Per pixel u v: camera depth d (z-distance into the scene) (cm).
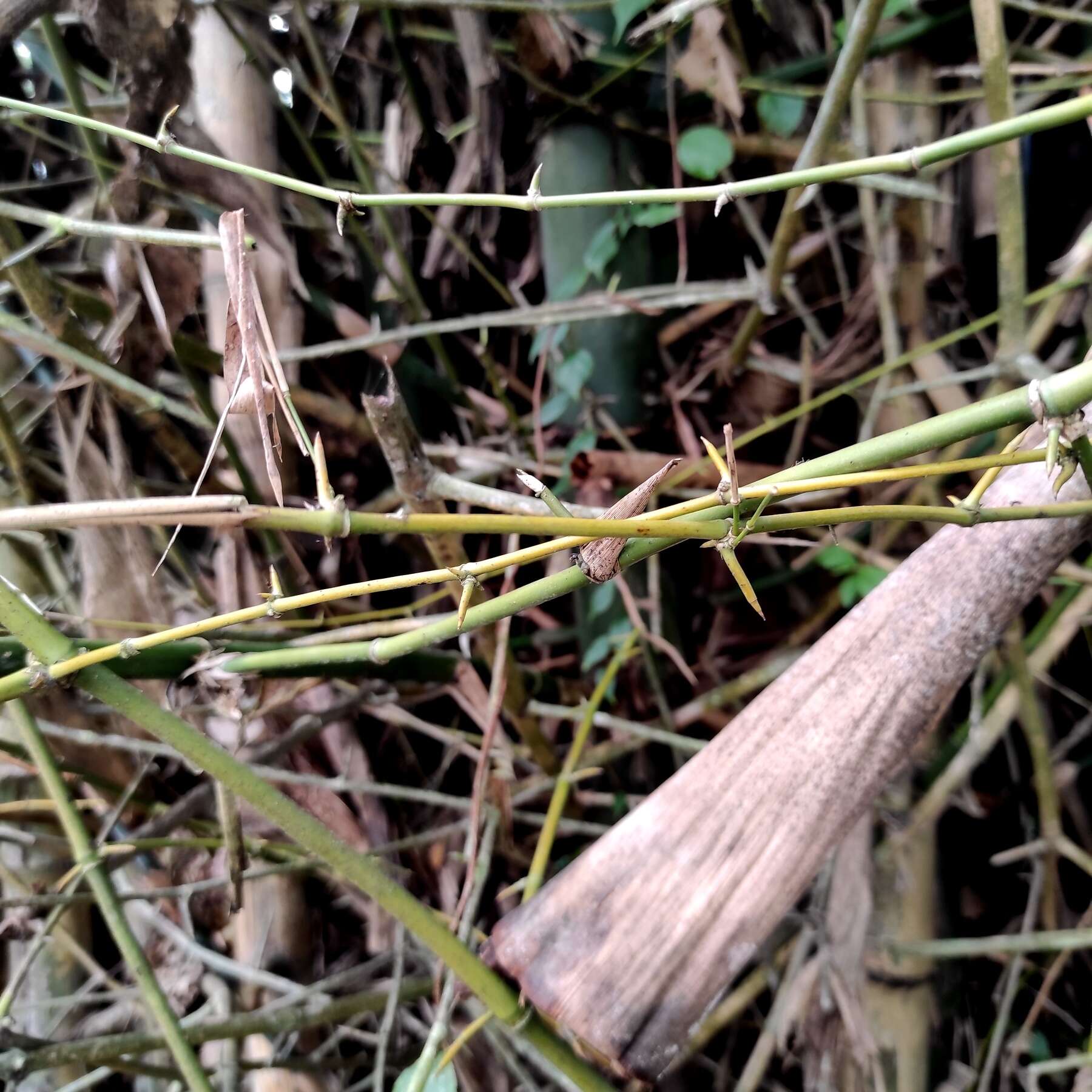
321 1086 49
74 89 41
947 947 42
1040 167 50
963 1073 46
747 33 56
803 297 58
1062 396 25
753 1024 52
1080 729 47
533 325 55
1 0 36
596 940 31
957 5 45
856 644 33
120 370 43
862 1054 43
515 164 57
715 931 31
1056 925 47
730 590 59
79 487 43
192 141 39
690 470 53
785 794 31
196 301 42
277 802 30
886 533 50
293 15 53
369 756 56
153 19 36
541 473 52
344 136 50
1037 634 46
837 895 44
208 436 51
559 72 50
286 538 46
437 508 38
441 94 58
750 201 56
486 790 49
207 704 39
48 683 28
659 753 59
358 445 54
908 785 43
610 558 27
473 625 30
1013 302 41
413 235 62
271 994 49
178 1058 37
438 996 46
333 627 49
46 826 51
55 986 52
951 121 49
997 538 32
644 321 56
